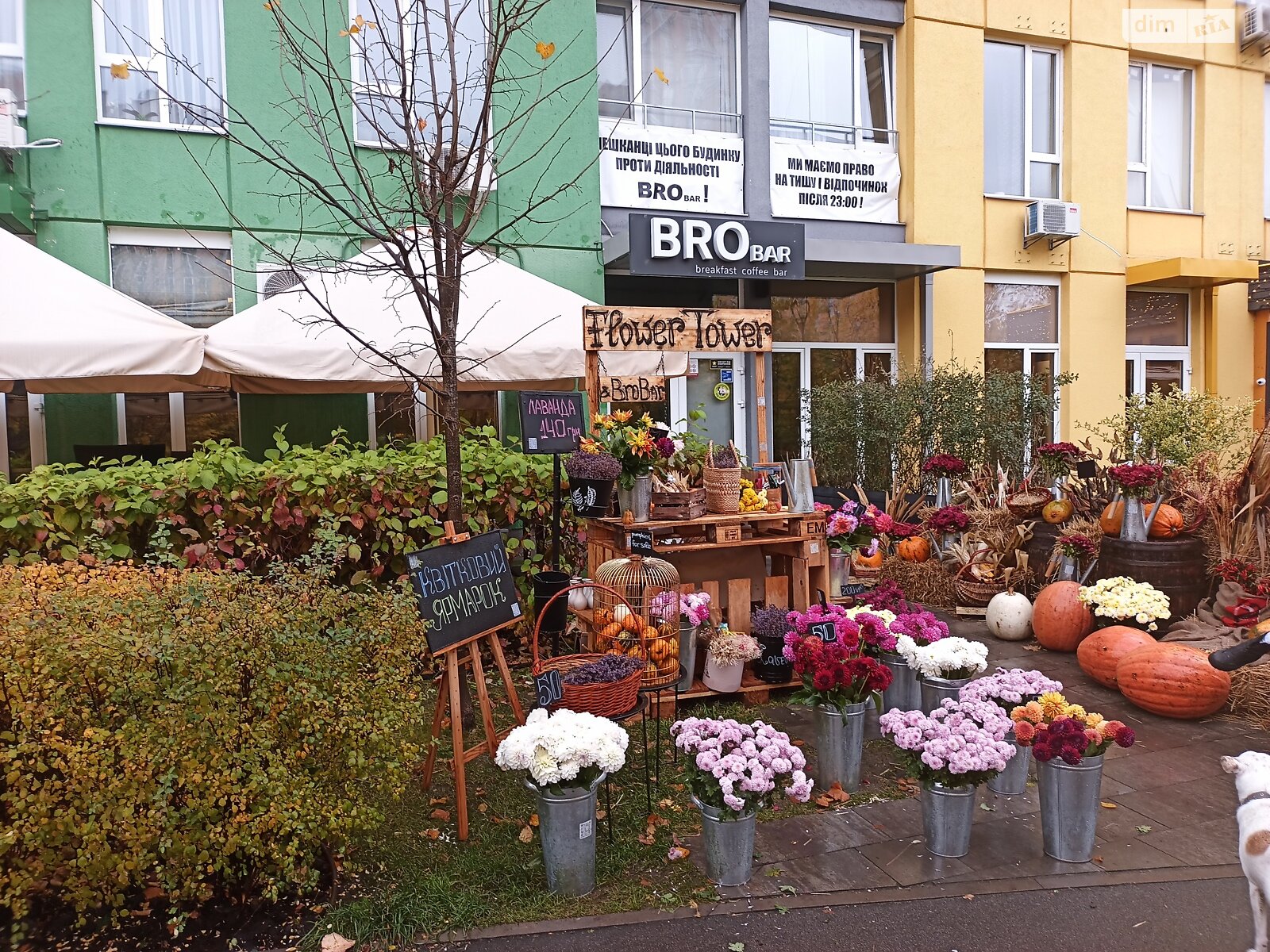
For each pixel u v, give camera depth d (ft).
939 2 35.19
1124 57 38.81
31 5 24.16
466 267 22.79
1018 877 10.62
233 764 9.18
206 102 25.86
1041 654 19.57
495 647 12.75
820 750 12.98
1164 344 41.55
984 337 37.14
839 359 36.19
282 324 19.38
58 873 9.41
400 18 14.85
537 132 29.14
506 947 9.27
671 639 15.03
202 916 9.74
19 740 8.68
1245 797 8.69
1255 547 18.04
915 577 24.73
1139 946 9.29
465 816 11.20
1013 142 37.96
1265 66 41.88
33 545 14.42
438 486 17.33
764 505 17.57
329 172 26.53
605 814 12.05
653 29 32.53
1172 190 41.57
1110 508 20.31
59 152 24.45
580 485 16.34
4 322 16.57
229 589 10.08
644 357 22.06
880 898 10.18
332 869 10.46
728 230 29.45
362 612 10.53
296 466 16.56
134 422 25.90
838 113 35.42
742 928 9.60
